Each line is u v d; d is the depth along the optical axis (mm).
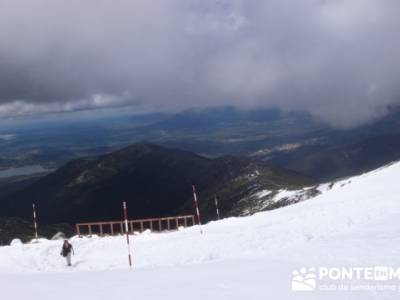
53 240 34750
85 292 15055
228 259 20875
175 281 15641
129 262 24375
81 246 30922
